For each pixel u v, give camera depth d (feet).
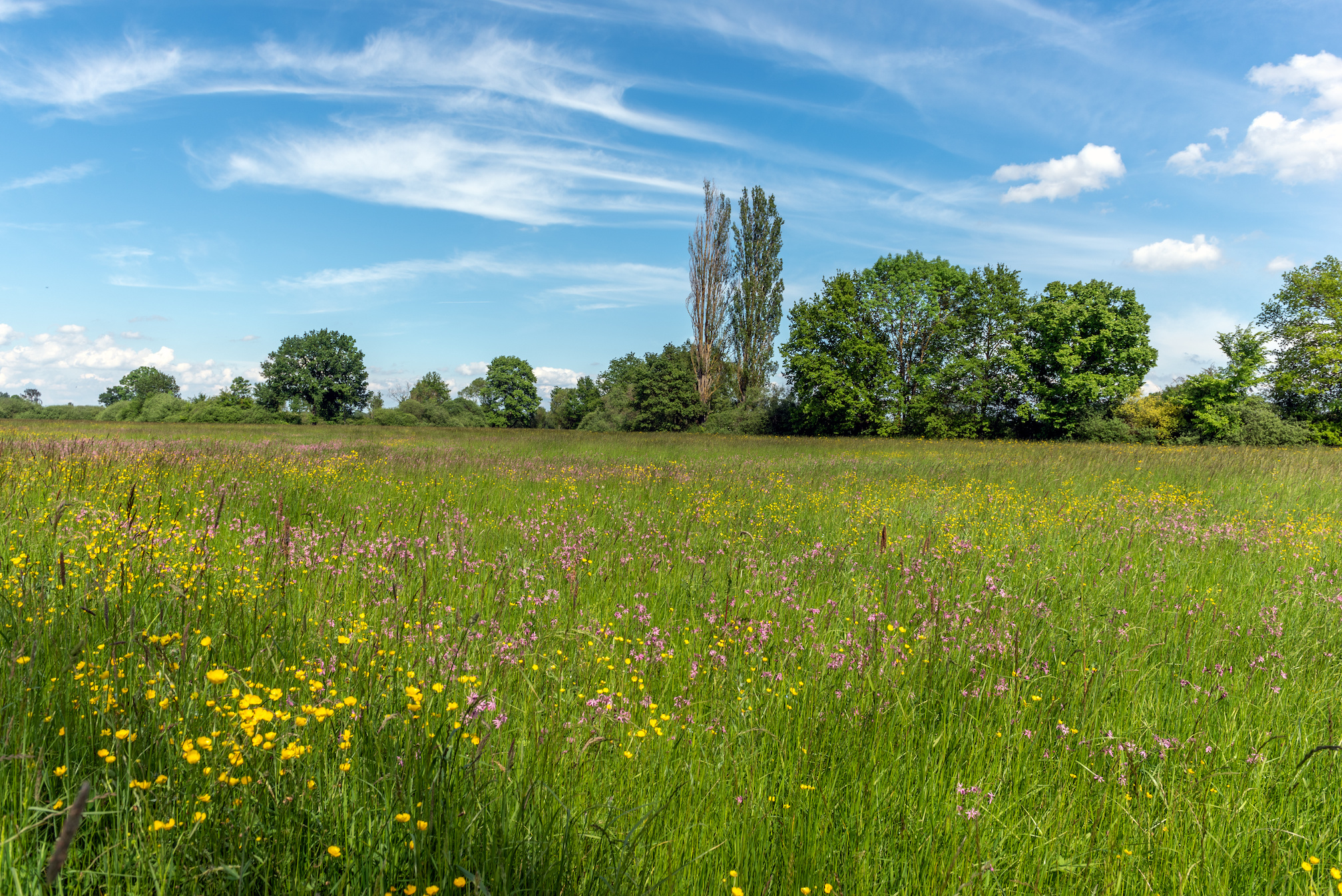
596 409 262.88
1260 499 36.83
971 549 21.13
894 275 160.04
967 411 153.07
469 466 43.34
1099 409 143.64
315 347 281.74
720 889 6.64
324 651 10.29
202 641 8.51
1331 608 16.49
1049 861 7.27
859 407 152.66
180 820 6.19
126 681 8.21
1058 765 8.91
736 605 14.66
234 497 25.07
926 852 7.20
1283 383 140.87
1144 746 9.69
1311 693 11.44
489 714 8.79
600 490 34.01
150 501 22.47
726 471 48.47
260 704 7.90
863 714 9.48
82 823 6.34
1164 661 12.88
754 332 179.73
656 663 11.30
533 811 6.73
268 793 6.47
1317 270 141.79
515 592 14.84
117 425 128.98
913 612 14.75
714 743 9.15
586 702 9.47
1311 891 6.91
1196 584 19.04
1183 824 7.77
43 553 14.53
